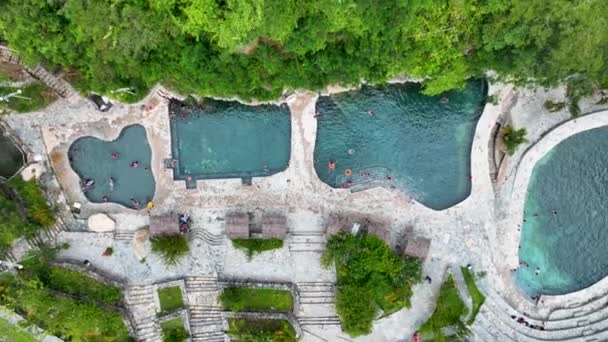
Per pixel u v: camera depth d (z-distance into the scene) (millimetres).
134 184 34656
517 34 26578
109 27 25516
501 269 34500
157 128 34219
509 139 33719
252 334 33312
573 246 34969
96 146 34312
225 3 23469
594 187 34938
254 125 34594
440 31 27516
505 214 34594
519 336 34031
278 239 33594
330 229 32906
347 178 34844
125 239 34031
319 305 33938
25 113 32969
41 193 33594
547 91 33656
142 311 33781
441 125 34906
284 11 24250
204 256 33906
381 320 33875
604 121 34000
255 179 34500
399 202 34594
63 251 33719
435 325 33188
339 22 25750
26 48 27906
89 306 32688
